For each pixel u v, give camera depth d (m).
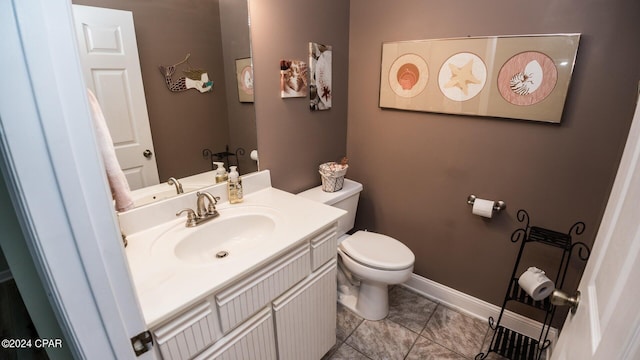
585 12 1.30
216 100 1.42
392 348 1.71
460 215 1.87
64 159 0.43
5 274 0.53
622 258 0.54
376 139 2.10
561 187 1.51
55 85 0.41
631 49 1.24
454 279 2.00
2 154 0.40
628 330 0.42
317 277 1.37
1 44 0.37
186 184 1.37
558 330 1.68
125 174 1.17
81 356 0.52
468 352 1.68
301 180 1.95
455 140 1.78
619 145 1.33
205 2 1.30
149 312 0.81
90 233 0.48
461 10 1.60
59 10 0.40
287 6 1.60
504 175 1.66
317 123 1.96
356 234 2.00
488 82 1.58
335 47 1.95
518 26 1.46
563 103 1.41
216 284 0.92
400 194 2.08
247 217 1.41
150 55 1.17
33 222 0.43
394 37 1.86
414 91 1.84
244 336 1.08
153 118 1.22
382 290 1.88
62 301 0.48
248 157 1.62
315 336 1.45
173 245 1.14
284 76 1.66
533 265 1.69
